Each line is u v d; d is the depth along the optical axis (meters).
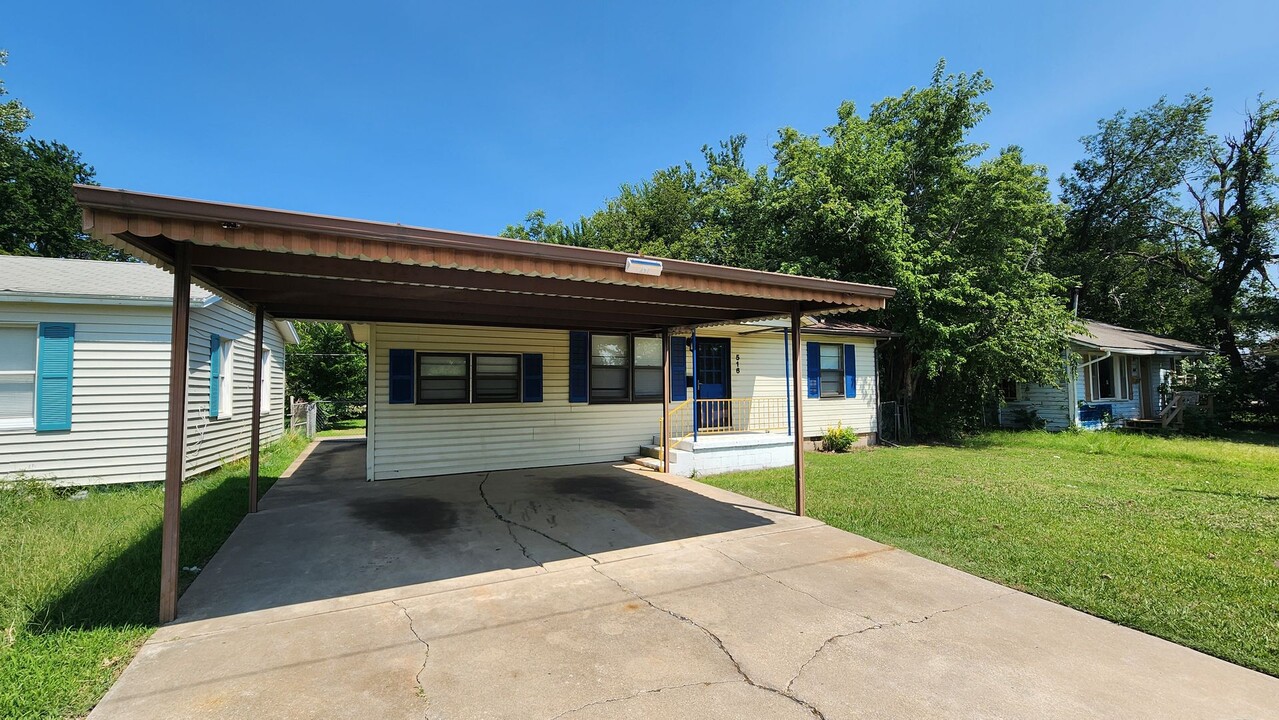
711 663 2.91
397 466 8.48
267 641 3.16
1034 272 15.27
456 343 8.91
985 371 13.66
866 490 7.60
